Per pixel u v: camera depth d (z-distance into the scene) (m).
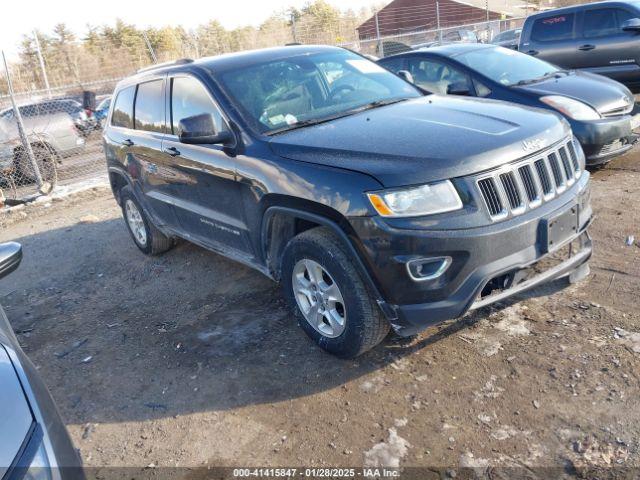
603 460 2.54
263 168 3.57
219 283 5.04
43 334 4.64
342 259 3.18
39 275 6.07
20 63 21.17
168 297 4.94
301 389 3.34
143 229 5.93
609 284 3.93
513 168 3.08
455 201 2.94
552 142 3.33
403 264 2.92
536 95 6.13
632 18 8.70
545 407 2.90
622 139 6.11
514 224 3.03
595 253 4.43
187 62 4.74
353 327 3.26
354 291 3.17
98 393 3.67
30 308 5.22
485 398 3.03
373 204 2.94
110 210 8.40
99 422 3.37
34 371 2.44
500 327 3.62
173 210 4.98
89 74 23.52
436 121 3.52
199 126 3.73
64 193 9.66
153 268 5.67
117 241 6.79
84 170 11.70
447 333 3.65
